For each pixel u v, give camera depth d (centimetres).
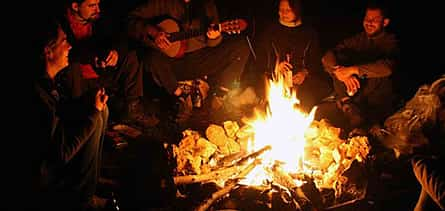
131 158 418
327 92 517
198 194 366
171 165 381
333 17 618
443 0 601
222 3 604
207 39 511
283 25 514
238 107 489
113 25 515
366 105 486
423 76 552
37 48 362
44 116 345
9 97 358
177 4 513
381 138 427
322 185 376
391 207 362
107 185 386
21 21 459
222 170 381
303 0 614
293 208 346
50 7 470
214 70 518
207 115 489
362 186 372
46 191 348
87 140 347
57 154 340
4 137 355
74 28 468
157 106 501
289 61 498
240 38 519
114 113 482
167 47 500
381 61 475
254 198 351
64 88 430
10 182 353
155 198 371
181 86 500
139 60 506
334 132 407
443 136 313
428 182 277
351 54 495
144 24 499
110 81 481
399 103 483
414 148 329
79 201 351
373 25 484
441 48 587
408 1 606
